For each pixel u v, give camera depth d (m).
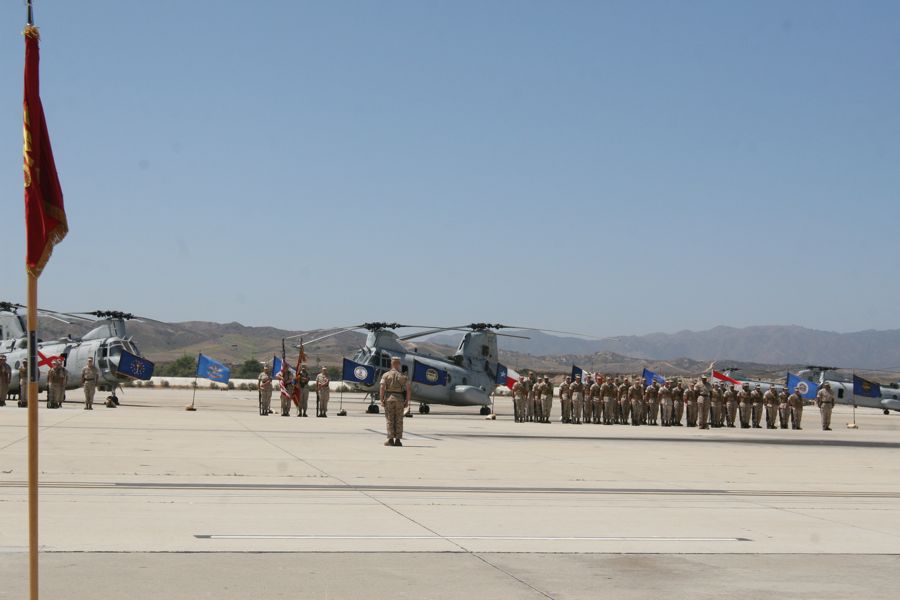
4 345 45.41
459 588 8.30
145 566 8.77
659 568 9.38
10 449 18.81
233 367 188.62
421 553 9.74
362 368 43.12
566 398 39.22
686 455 23.20
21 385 37.41
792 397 40.81
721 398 39.28
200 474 15.91
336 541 10.24
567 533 11.16
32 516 6.46
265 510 12.22
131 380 42.69
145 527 10.71
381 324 44.72
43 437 21.91
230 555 9.37
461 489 14.95
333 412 47.12
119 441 21.61
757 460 22.36
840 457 24.11
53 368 38.00
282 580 8.41
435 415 48.28
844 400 69.94
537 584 8.55
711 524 12.12
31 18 6.62
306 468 17.30
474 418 45.03
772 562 9.78
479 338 48.50
